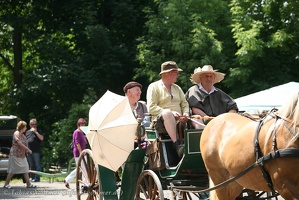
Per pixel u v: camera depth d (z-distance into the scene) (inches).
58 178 1400.1
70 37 1850.4
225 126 516.4
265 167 456.4
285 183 440.1
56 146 1625.2
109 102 653.3
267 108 1053.8
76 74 1679.4
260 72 1533.0
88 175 724.0
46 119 1889.8
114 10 1744.6
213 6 1556.3
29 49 2074.3
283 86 1143.0
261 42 1453.0
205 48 1487.5
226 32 1566.2
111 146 631.2
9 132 1517.0
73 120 1604.3
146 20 1769.2
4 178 1493.6
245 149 477.1
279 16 1560.0
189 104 648.4
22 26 1835.6
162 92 656.4
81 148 1074.1
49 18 1835.6
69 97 1797.5
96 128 634.2
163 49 1589.6
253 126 482.0
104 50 1706.4
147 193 628.1
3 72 2287.2
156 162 621.0
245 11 1550.2
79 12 1736.0
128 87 739.4
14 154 1137.4
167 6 1551.4
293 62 1604.3
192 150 578.6
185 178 628.4
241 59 1446.9
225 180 518.9
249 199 537.3
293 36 1513.3
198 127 604.7
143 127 655.1
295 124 437.7
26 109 1907.0
